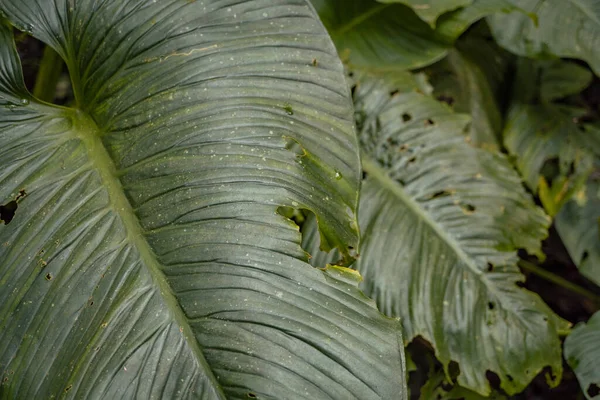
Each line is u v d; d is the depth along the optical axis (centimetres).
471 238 132
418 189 134
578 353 128
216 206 109
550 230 170
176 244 108
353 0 140
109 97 115
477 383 126
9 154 112
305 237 123
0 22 113
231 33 115
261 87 114
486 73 157
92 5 115
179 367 105
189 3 115
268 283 107
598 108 174
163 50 114
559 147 150
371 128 136
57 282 108
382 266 128
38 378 106
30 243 109
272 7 116
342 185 113
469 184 136
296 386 104
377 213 131
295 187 111
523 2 142
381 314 107
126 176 112
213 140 112
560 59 158
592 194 148
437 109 139
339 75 115
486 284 130
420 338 134
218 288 107
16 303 107
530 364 127
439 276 129
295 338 106
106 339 106
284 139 112
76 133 114
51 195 111
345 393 104
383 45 141
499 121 154
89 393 105
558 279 159
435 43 140
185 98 113
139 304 107
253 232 108
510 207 135
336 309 107
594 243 147
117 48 115
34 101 115
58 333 107
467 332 127
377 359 106
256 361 105
